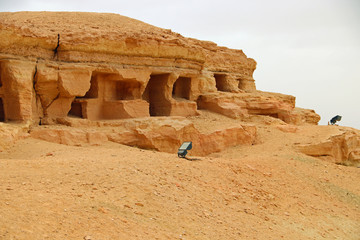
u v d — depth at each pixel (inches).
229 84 1290.6
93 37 781.3
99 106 837.2
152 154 553.9
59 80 738.8
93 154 530.6
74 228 267.9
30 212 273.3
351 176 773.3
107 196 342.6
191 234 317.7
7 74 676.7
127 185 378.0
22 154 575.5
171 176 442.6
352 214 541.3
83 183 361.7
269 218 420.8
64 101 772.6
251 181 527.2
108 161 457.1
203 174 483.5
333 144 984.3
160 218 331.3
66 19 869.8
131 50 848.9
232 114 1073.5
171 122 826.8
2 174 357.4
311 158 848.9
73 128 719.1
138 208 337.4
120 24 936.9
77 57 770.2
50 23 799.7
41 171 386.3
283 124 1114.1
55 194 320.8
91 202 320.2
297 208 490.6
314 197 565.3
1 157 555.8
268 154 828.6
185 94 1067.3
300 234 403.5
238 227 362.6
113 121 789.2
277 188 542.3
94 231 271.6
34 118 725.3
